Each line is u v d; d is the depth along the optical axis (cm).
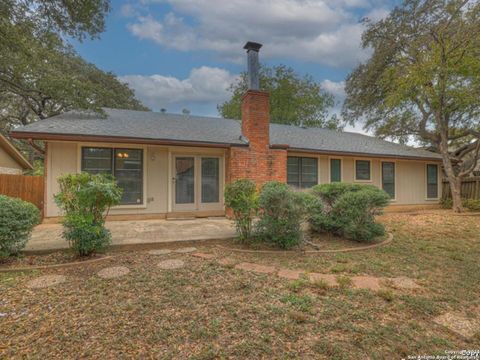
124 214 796
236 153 833
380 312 282
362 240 588
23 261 427
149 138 755
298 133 1248
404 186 1221
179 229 654
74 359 202
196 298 304
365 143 1280
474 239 632
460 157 1422
